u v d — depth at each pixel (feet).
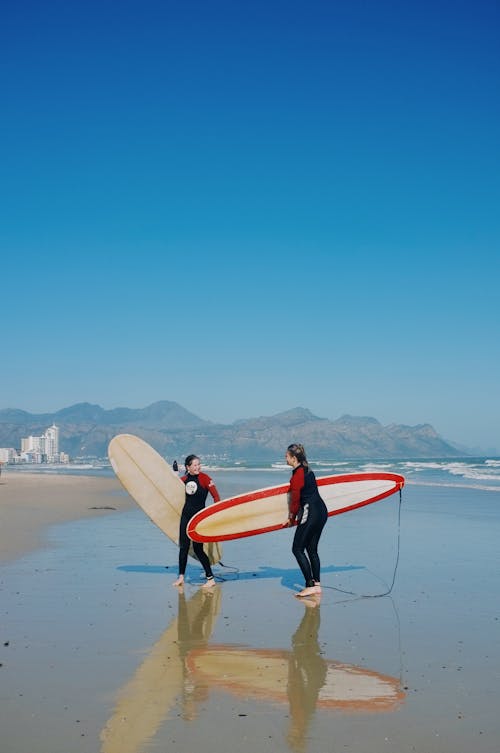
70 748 11.70
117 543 36.91
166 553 33.63
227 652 17.42
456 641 18.42
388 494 30.25
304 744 11.90
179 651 17.44
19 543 36.68
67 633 19.02
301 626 20.08
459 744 11.91
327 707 13.62
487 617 21.04
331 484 29.78
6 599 23.21
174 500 30.73
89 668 15.99
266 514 27.66
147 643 18.15
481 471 160.25
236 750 11.66
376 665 16.35
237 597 24.09
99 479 129.18
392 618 21.01
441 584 26.22
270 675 15.60
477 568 29.63
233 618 21.02
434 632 19.33
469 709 13.51
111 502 65.51
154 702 13.87
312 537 24.58
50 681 15.06
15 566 29.60
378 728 12.59
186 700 14.01
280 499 28.04
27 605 22.35
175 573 28.53
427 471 169.37
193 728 12.57
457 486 90.99
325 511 24.88
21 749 11.66
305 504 24.61
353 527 44.50
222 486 98.68
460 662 16.57
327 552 34.35
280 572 29.19
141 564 30.48
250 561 32.04
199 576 28.27
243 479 130.41
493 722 12.86
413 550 34.88
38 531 42.04
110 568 29.37
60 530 42.63
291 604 22.99
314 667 16.20
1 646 17.71
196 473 26.63
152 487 30.83
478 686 14.83
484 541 38.01
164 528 30.55
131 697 14.11
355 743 11.94
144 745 11.84
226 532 26.81
